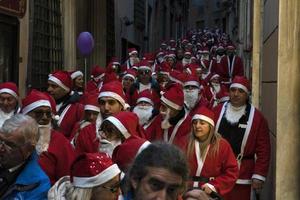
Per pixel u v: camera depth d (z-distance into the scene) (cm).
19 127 438
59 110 826
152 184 274
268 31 945
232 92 754
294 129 680
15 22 1137
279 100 684
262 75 1076
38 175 441
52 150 556
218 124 760
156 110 870
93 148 637
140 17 3256
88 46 1370
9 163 437
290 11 682
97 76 1446
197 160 643
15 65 1141
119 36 2539
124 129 570
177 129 726
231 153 650
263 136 746
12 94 721
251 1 1678
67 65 1527
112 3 2325
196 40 5278
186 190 299
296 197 677
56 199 426
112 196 385
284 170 680
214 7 7131
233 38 4234
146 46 3525
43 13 1343
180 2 5656
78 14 1752
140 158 279
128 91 1274
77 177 388
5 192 434
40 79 1308
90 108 743
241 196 747
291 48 681
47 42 1377
